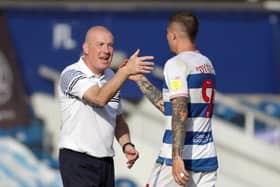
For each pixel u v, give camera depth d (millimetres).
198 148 20938
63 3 37906
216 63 38625
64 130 21266
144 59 20094
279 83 39031
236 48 38719
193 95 20812
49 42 37750
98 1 38062
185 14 21250
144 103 37969
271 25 38938
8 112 37156
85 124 21062
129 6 38125
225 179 37562
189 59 20859
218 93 37500
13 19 37625
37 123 37344
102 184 21469
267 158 37906
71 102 21062
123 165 36375
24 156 36594
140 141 36781
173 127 20328
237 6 38812
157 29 38156
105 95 20266
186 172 20062
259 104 38906
